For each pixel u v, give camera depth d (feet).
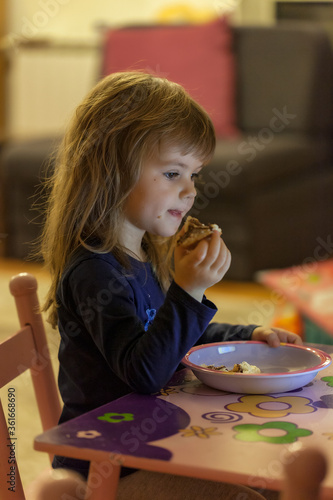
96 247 3.62
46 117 15.33
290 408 3.01
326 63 11.87
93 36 14.67
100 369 3.52
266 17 13.19
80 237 3.71
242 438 2.67
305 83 11.68
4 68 15.35
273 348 3.77
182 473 2.43
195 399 3.15
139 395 3.20
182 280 3.22
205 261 3.20
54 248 3.87
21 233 12.24
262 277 8.00
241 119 12.06
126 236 3.84
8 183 12.12
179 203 3.73
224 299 10.07
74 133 3.93
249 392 3.20
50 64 15.07
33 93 15.31
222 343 3.78
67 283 3.54
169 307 3.20
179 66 11.89
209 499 3.18
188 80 11.83
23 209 12.10
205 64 11.80
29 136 15.21
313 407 3.03
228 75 11.76
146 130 3.63
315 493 2.08
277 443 2.62
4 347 3.64
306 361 3.61
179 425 2.81
